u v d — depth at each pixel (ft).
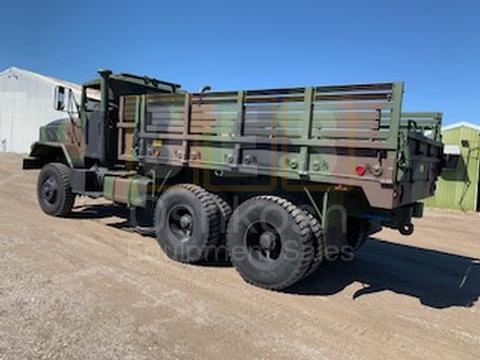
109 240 18.61
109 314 10.83
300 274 13.02
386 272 16.87
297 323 11.25
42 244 17.07
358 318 11.93
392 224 15.34
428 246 22.52
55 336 9.48
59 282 12.85
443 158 17.21
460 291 14.93
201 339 9.87
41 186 24.08
